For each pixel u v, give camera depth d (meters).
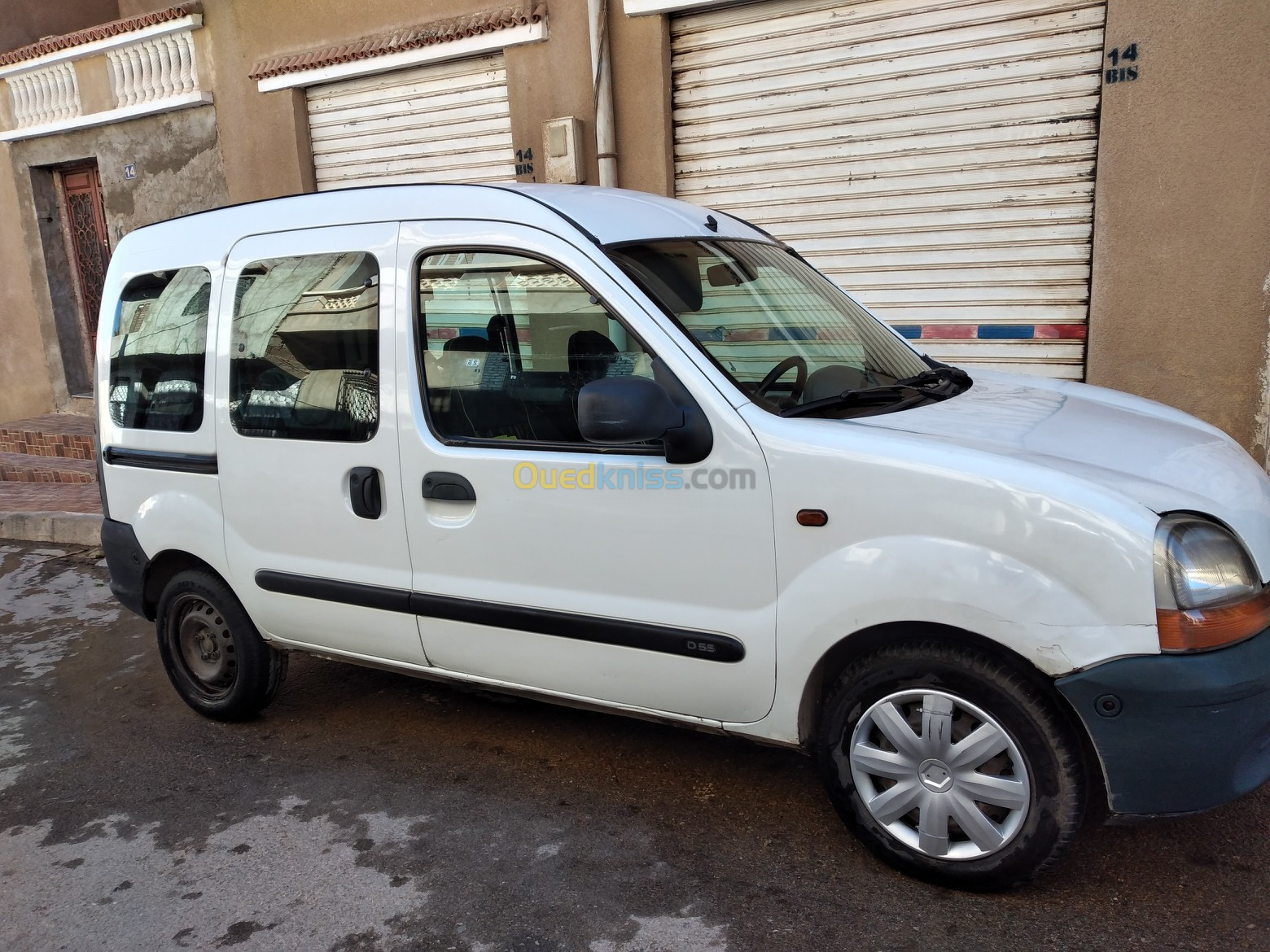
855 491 2.55
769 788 3.30
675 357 2.80
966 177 6.09
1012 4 5.72
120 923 2.81
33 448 10.49
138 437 4.04
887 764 2.67
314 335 3.47
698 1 6.60
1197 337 5.48
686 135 7.05
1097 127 5.62
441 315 3.20
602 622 2.96
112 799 3.56
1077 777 2.44
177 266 3.93
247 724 4.11
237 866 3.06
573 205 3.16
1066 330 5.97
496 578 3.15
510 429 3.09
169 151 9.82
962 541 2.44
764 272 3.46
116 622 5.63
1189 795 2.35
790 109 6.60
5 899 2.97
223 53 9.13
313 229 3.53
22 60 10.58
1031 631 2.36
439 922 2.70
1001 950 2.44
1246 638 2.33
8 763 3.92
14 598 6.22
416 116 8.27
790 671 2.71
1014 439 2.69
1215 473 2.68
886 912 2.61
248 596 3.79
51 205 11.32
